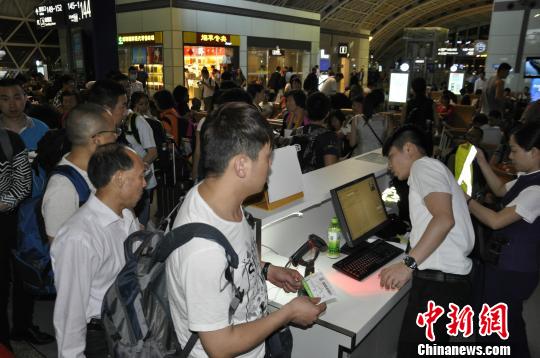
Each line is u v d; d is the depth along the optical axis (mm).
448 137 4090
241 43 13508
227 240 926
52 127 3645
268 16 14328
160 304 1057
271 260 2039
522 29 9742
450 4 24422
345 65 21297
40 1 14156
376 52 28453
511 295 1967
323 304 1269
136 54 12805
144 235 1236
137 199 1495
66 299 1344
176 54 11695
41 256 1730
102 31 5637
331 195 2064
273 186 1739
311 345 1656
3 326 2195
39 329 2510
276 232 2119
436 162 1676
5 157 2029
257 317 1095
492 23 10062
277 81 10797
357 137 3916
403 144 1772
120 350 1105
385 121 3842
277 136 3088
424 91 4711
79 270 1344
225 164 936
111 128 1741
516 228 1912
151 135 3172
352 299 1767
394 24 24812
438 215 1566
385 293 1818
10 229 2119
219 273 892
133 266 1130
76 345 1366
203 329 895
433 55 13469
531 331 2662
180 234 906
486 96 7184
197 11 11961
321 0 16703
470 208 1920
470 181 2268
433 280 1705
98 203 1437
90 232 1380
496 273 1979
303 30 16219
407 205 2574
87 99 2385
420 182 1638
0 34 14195
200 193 984
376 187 2410
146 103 3715
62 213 1592
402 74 8281
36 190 2246
